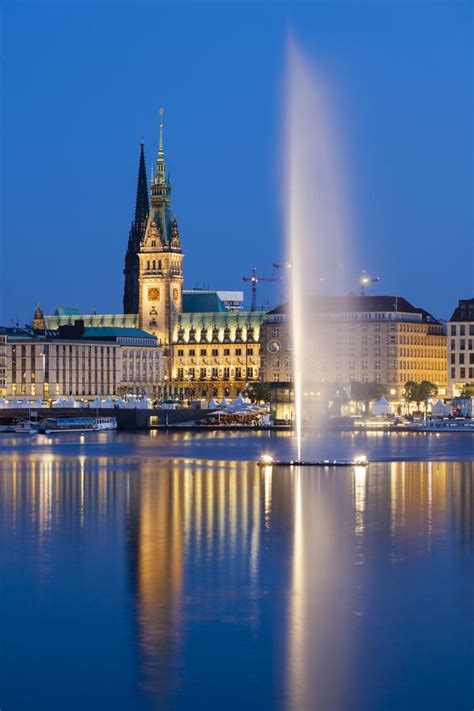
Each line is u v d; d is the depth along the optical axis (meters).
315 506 169.38
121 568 123.75
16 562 126.88
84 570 122.94
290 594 113.06
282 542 138.38
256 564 125.62
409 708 87.38
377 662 95.25
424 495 182.62
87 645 98.75
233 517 158.62
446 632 101.88
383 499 177.38
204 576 120.06
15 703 88.19
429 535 143.12
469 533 144.38
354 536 142.62
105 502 175.50
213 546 136.00
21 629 102.75
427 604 109.69
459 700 88.56
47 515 161.25
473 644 99.00
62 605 109.50
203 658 95.94
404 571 122.19
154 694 89.56
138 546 136.00
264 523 153.00
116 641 99.75
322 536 142.38
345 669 93.81
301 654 96.88
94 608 108.56
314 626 103.50
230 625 103.75
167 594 113.25
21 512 164.50
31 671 93.56
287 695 89.31
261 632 101.75
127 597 112.19
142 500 177.62
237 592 113.88
